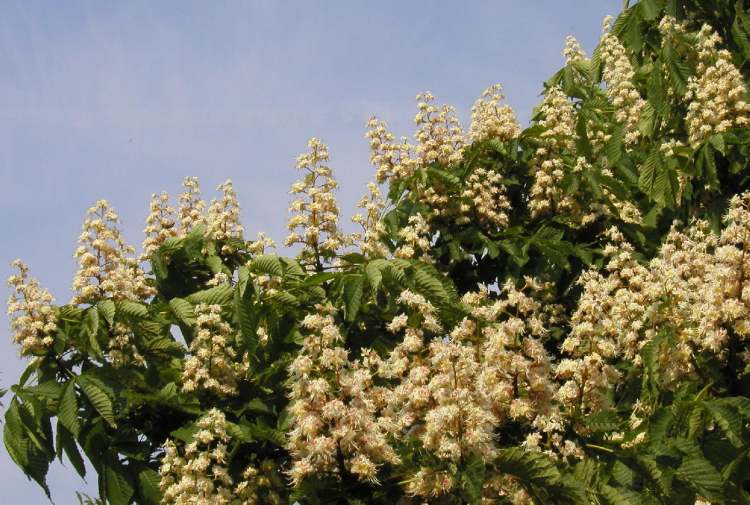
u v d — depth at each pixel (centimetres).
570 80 480
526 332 407
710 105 418
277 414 385
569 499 345
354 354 385
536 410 351
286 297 388
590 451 352
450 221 441
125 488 381
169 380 395
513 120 455
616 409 367
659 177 420
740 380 362
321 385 344
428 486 343
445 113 451
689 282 371
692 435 354
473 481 336
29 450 382
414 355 353
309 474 348
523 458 342
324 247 411
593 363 353
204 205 454
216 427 373
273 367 388
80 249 408
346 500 348
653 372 361
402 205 441
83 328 393
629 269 386
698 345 367
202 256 433
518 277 424
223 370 390
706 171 412
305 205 412
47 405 383
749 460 350
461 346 346
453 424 339
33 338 392
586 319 358
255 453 380
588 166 435
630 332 375
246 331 383
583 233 434
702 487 343
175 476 380
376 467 348
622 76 452
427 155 446
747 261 359
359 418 344
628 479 346
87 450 382
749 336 360
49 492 383
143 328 399
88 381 382
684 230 410
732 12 455
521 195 452
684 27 455
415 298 357
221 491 372
